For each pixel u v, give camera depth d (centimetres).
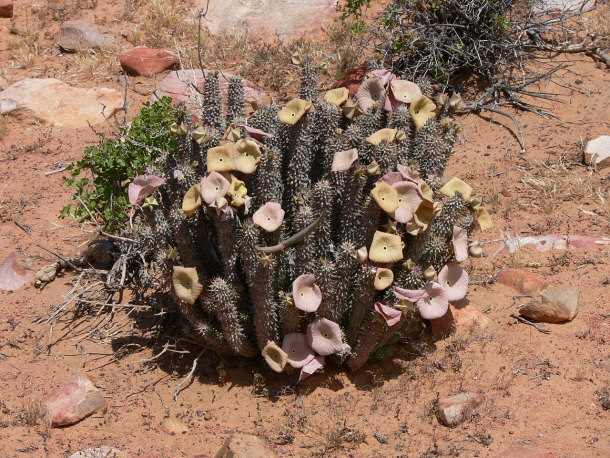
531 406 271
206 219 288
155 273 315
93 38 501
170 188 285
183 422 275
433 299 277
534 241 339
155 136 333
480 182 382
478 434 263
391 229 268
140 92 454
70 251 348
